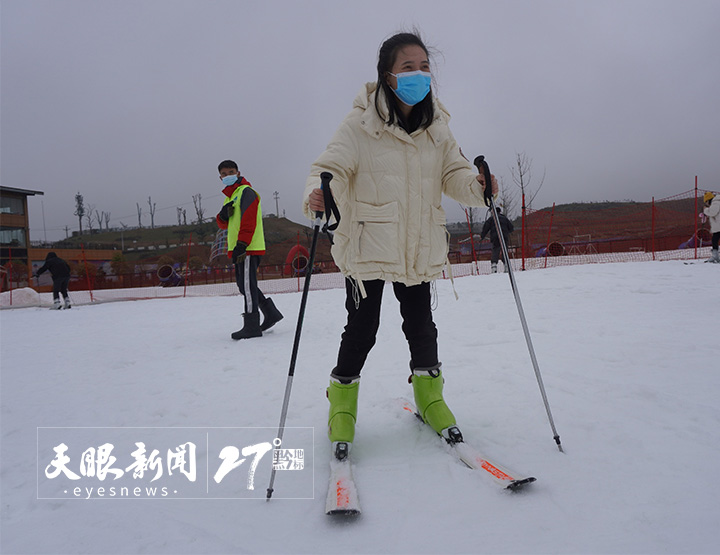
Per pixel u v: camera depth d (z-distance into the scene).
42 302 13.73
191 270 24.28
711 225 10.21
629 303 5.46
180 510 1.71
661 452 1.85
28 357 4.85
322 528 1.52
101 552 1.46
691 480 1.63
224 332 5.89
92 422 2.74
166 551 1.45
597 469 1.77
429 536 1.42
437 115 2.18
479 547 1.35
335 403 2.16
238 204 5.20
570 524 1.44
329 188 1.86
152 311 9.21
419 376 2.26
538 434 2.13
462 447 1.98
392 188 2.10
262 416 2.65
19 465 2.19
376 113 2.08
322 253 26.09
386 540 1.42
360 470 1.90
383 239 2.08
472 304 6.21
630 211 20.77
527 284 7.98
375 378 3.18
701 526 1.38
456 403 2.60
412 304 2.28
